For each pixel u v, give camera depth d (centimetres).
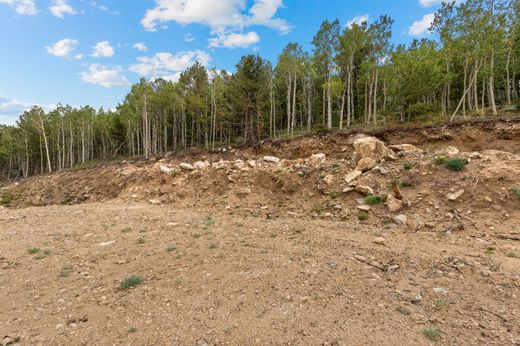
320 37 3064
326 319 403
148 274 580
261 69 3456
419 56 2692
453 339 360
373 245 740
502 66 2883
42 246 820
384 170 1184
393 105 2898
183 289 505
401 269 582
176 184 1892
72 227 1080
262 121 3941
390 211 982
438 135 1861
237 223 1061
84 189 2675
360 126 2986
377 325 388
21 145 5512
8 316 432
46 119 4909
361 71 3262
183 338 364
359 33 2847
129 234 933
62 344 360
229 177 1655
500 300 455
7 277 588
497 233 751
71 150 4959
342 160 1496
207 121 4191
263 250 710
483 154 1088
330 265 602
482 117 2083
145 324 399
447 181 993
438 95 3672
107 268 625
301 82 4247
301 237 834
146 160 3116
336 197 1184
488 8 2138
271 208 1289
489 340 358
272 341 355
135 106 4328
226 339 361
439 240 765
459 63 2877
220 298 468
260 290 491
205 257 669
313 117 4431
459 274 556
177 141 5200
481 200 870
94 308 450
